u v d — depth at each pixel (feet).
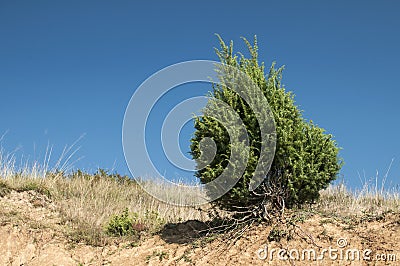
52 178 39.83
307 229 24.90
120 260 27.14
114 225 31.01
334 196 36.55
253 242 24.85
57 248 28.68
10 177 36.96
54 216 32.86
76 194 38.58
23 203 33.88
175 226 30.14
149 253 27.09
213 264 24.13
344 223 25.53
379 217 25.68
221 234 26.48
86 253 28.40
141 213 35.73
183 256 25.55
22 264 27.84
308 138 26.25
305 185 25.81
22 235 29.25
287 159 25.35
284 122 25.53
